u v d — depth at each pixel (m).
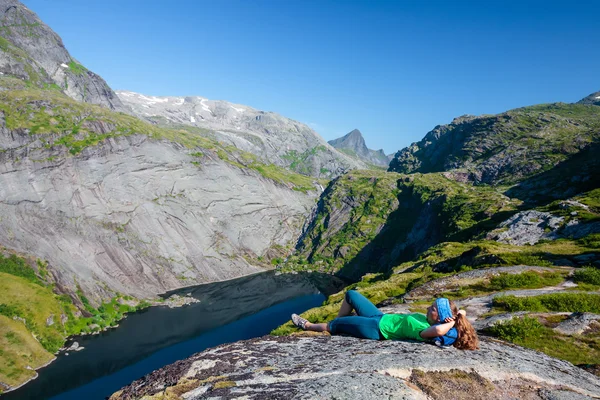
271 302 156.12
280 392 6.64
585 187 142.00
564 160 198.50
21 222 148.12
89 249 160.50
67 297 130.38
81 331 120.62
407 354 8.56
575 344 16.52
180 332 121.81
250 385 7.27
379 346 9.45
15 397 83.06
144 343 112.94
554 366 10.04
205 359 9.38
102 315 131.25
